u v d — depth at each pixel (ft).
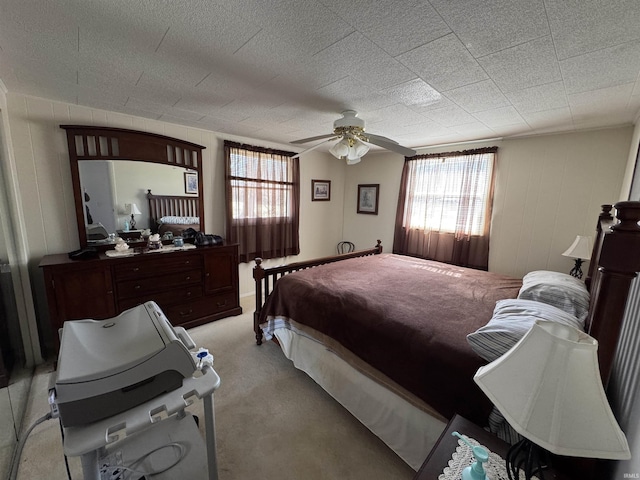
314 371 6.78
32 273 7.97
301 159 14.83
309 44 4.75
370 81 6.14
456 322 5.42
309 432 5.74
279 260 14.53
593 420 1.97
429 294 7.04
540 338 2.15
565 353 2.04
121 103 8.03
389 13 3.91
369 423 5.51
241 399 6.61
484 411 3.87
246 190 12.48
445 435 3.26
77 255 7.85
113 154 9.05
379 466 5.05
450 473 2.76
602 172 9.00
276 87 6.61
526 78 5.76
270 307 8.12
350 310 6.22
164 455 4.71
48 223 8.18
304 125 10.02
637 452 2.12
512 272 10.93
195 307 9.95
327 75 5.89
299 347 7.25
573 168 9.48
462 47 4.72
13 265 7.23
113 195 9.16
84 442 2.48
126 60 5.43
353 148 7.98
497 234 11.18
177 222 10.64
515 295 7.10
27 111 7.59
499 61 5.13
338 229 17.21
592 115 7.81
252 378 7.36
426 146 12.71
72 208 8.56
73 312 7.59
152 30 4.43
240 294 13.00
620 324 2.45
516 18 3.94
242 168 12.27
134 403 2.88
